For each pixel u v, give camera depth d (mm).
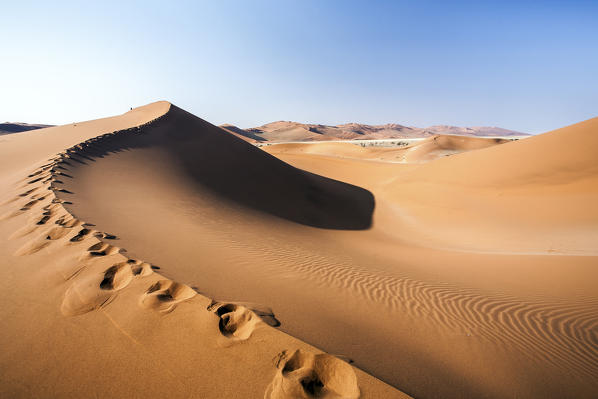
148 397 1947
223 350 2332
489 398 2309
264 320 2771
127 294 3006
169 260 4082
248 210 10570
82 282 3211
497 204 13969
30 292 3062
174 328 2543
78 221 5031
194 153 16000
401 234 12094
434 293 4621
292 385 2062
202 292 3166
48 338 2426
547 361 3002
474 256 7820
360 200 19250
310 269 4992
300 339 2523
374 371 2342
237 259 4805
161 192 9320
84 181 8586
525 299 4598
